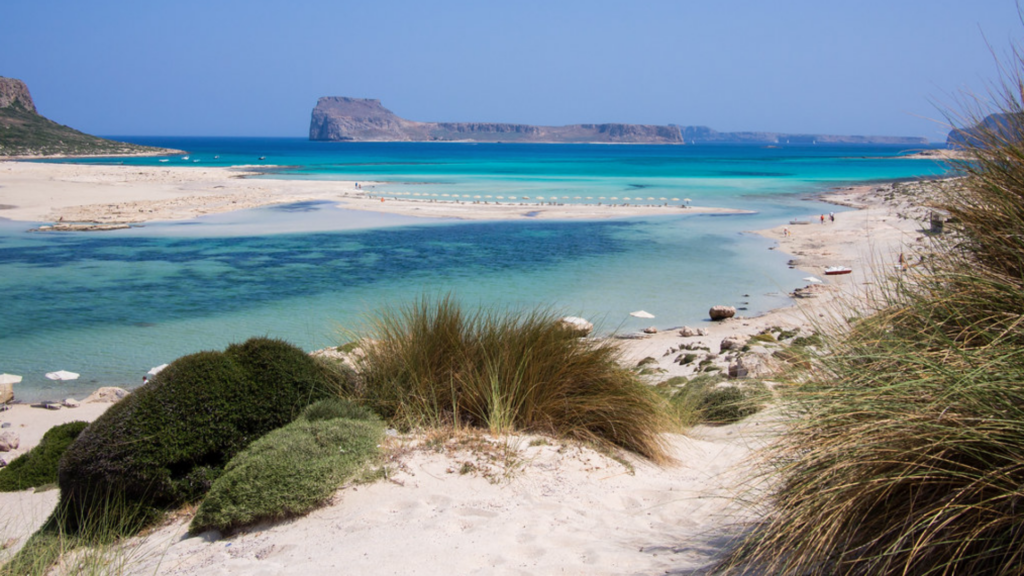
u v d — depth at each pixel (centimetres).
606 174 8588
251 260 2506
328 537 405
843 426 291
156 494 493
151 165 10162
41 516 641
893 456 267
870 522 271
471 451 511
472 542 384
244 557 393
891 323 336
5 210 3900
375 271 2289
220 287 2031
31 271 2267
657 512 430
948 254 337
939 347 297
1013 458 241
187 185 5834
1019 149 311
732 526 386
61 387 1206
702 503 439
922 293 332
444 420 574
